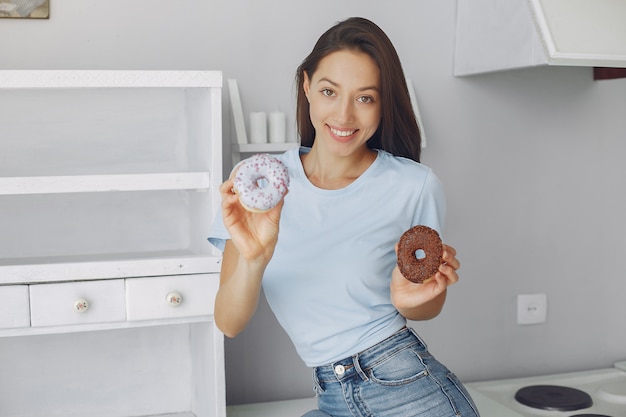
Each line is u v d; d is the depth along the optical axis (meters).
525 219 2.35
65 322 1.68
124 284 1.71
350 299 1.40
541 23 1.84
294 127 2.10
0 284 1.65
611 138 2.43
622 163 2.45
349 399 1.38
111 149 1.97
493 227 2.32
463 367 2.33
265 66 2.08
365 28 1.37
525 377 2.39
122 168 1.98
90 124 1.95
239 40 2.05
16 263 1.75
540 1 1.86
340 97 1.36
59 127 1.93
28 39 1.91
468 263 2.30
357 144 1.40
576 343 2.45
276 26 2.08
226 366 2.11
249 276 1.23
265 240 1.18
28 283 1.67
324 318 1.41
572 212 2.40
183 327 2.06
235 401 2.12
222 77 1.88
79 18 1.94
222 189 1.16
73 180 1.69
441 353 2.31
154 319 1.73
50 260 1.81
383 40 1.37
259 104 2.08
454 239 2.29
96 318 1.70
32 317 1.66
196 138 1.88
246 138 2.01
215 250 1.76
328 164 1.45
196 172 1.76
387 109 1.39
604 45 1.86
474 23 2.14
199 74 1.72
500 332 2.36
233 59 2.05
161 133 2.00
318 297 1.41
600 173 2.43
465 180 2.28
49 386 1.98
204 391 1.89
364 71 1.35
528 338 2.39
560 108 2.36
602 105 2.41
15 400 1.96
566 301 2.42
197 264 1.75
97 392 2.02
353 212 1.42
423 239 1.27
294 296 1.42
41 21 1.91
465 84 2.26
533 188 2.35
